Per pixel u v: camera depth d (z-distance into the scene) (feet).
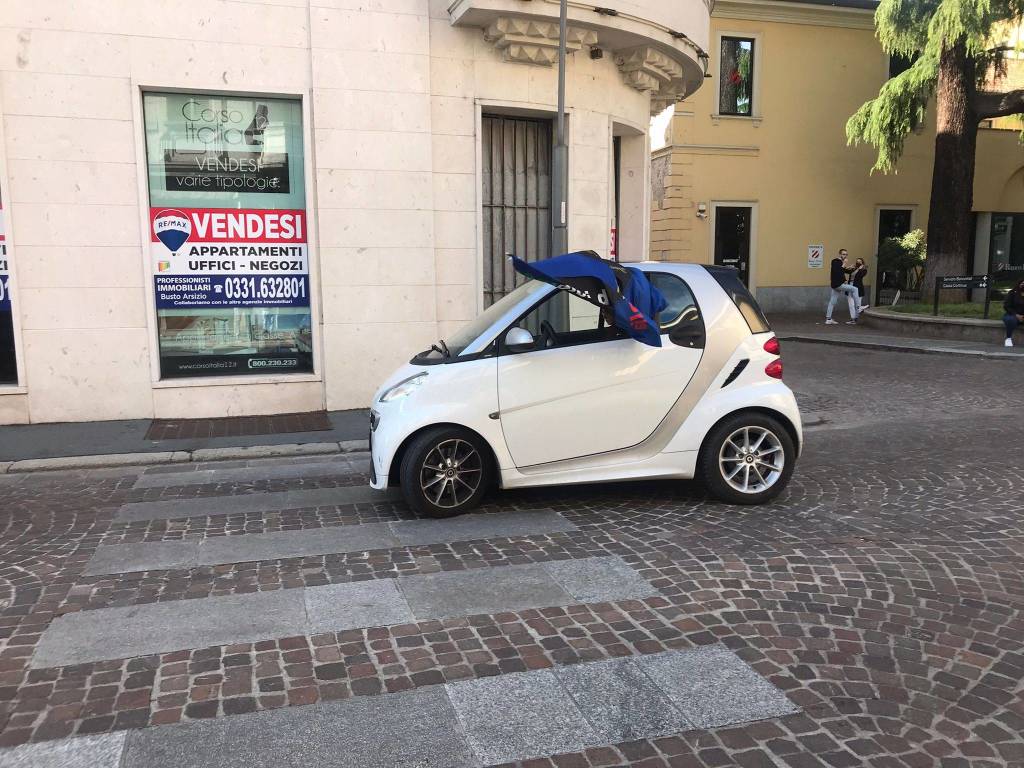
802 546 16.79
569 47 32.99
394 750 9.83
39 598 14.55
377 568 15.87
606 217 36.65
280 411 31.99
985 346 53.57
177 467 24.97
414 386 18.72
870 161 85.66
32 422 29.50
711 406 19.45
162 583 15.21
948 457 25.14
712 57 79.71
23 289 28.81
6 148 28.12
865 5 81.30
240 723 10.44
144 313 30.17
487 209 35.19
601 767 9.47
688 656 12.09
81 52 28.50
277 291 32.12
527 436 18.97
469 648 12.47
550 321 19.38
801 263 85.15
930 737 9.96
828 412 33.60
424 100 32.04
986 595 14.21
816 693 11.00
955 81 66.03
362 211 31.78
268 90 30.50
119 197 29.40
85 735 10.21
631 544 17.03
